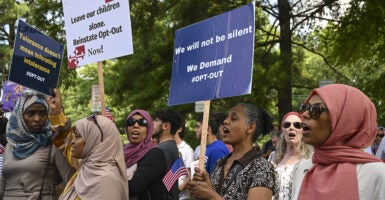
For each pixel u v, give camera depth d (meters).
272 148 10.81
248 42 4.46
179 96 4.96
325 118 3.11
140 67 17.64
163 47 17.31
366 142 3.11
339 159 3.07
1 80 25.28
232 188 3.96
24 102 5.12
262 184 3.86
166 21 17.92
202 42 4.83
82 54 5.73
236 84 4.49
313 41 18.80
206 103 4.62
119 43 5.45
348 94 3.11
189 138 17.38
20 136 5.11
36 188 5.06
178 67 5.02
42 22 17.58
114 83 17.89
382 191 2.94
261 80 15.30
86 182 4.39
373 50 17.27
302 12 17.45
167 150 6.14
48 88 5.40
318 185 3.10
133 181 4.89
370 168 2.99
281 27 17.31
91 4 5.66
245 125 4.12
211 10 16.34
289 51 16.92
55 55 5.55
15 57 5.07
